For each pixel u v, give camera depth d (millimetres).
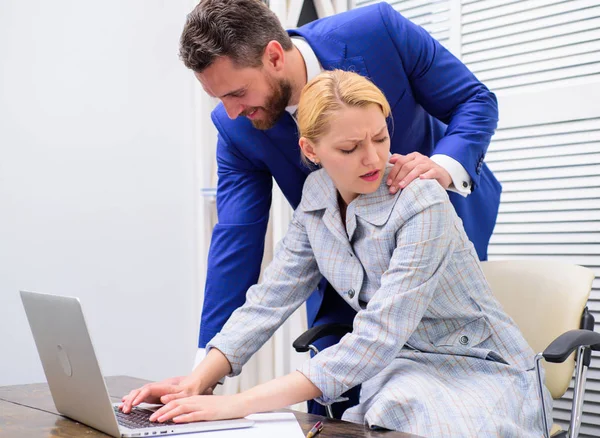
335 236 1457
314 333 1559
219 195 1881
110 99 2578
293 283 1565
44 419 1312
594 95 2355
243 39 1446
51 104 2428
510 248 2559
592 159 2383
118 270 2588
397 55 1670
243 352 1492
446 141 1603
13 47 2344
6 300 2320
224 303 1756
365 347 1252
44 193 2410
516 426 1225
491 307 1426
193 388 1380
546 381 1594
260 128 1621
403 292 1271
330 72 1379
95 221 2533
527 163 2521
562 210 2453
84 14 2512
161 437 1111
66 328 1160
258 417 1260
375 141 1312
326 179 1505
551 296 1652
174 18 2768
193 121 2814
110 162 2574
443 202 1321
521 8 2529
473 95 1707
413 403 1199
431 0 2758
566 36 2441
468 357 1349
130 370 2611
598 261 2371
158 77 2709
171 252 2738
